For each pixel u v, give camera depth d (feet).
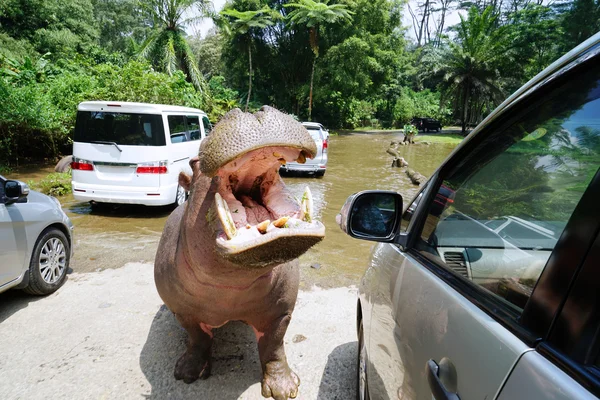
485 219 5.25
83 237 20.89
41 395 9.32
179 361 10.12
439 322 4.75
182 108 27.84
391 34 137.80
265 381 9.46
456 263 5.35
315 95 124.98
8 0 90.94
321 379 10.06
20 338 11.63
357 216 6.76
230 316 9.04
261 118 5.95
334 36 122.21
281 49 126.62
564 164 4.06
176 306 9.29
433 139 102.32
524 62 127.85
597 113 3.60
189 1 77.10
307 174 42.37
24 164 42.75
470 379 3.76
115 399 9.25
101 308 13.48
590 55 3.58
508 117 4.93
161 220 24.27
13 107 38.34
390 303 6.63
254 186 7.39
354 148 75.15
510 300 4.00
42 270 14.25
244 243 5.73
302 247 5.93
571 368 2.91
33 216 13.71
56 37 95.35
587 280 3.00
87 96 44.24
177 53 79.25
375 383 7.00
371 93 137.08
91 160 23.59
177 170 25.46
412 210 7.78
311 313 13.39
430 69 142.41
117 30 154.61
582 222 3.19
